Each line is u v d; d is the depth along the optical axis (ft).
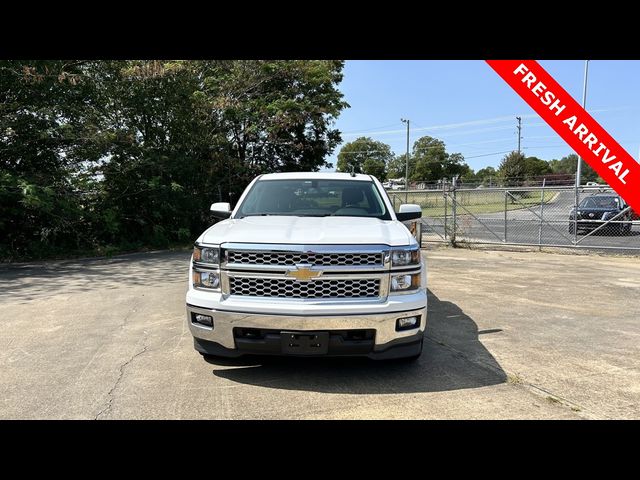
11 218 36.81
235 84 55.88
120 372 13.09
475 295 23.17
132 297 22.58
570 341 15.99
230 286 12.09
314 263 11.71
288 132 64.34
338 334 11.59
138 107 45.75
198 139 51.60
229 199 56.49
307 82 63.46
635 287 25.17
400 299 11.91
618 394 11.75
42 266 32.53
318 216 15.83
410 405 11.16
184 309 20.22
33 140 38.60
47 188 35.65
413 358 13.32
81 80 40.52
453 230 46.39
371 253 11.85
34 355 14.44
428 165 292.61
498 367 13.55
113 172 42.75
